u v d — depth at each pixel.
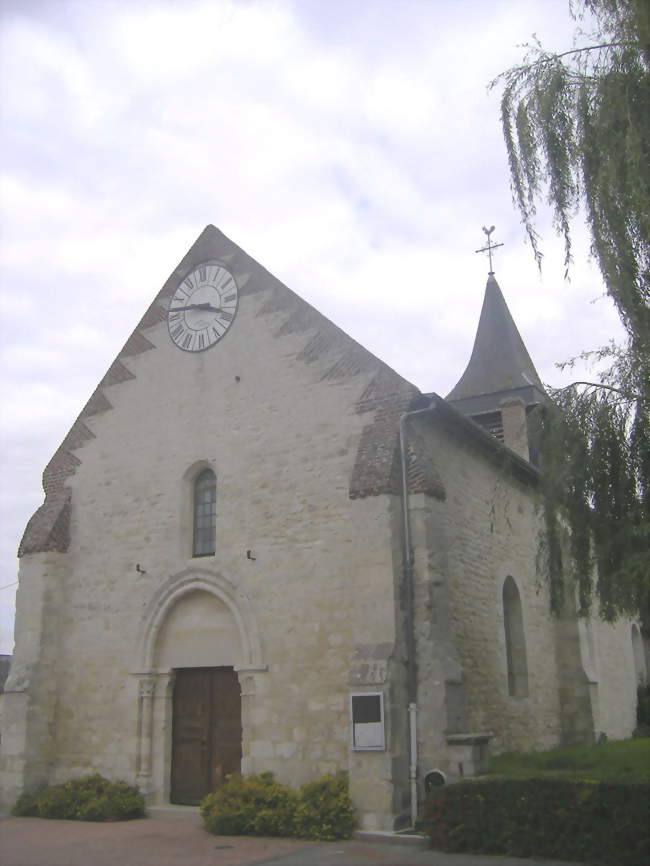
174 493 15.73
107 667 15.48
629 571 9.13
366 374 14.09
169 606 15.18
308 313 15.17
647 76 9.41
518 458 16.66
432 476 12.98
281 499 14.34
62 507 16.84
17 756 15.09
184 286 16.97
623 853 9.34
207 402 15.84
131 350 17.30
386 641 12.09
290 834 11.73
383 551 12.48
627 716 21.77
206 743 14.40
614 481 9.79
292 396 14.80
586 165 9.62
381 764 11.51
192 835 12.20
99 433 17.14
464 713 12.16
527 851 9.93
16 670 15.80
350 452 13.82
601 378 10.12
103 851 11.16
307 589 13.60
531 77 10.37
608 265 9.24
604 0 9.76
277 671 13.49
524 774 11.13
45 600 16.14
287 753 13.01
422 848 10.67
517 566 17.08
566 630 18.39
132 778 14.56
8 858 10.85
